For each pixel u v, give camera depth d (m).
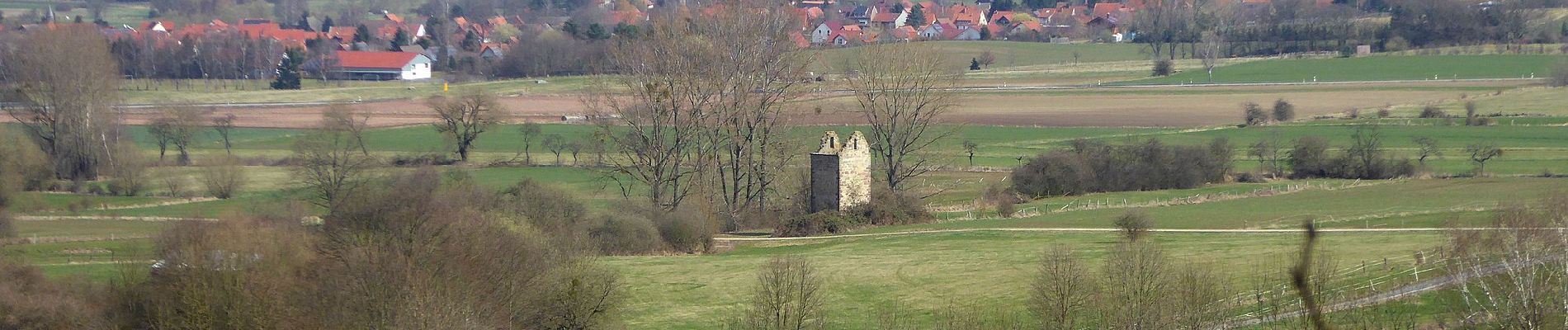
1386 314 188.25
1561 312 177.12
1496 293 182.75
